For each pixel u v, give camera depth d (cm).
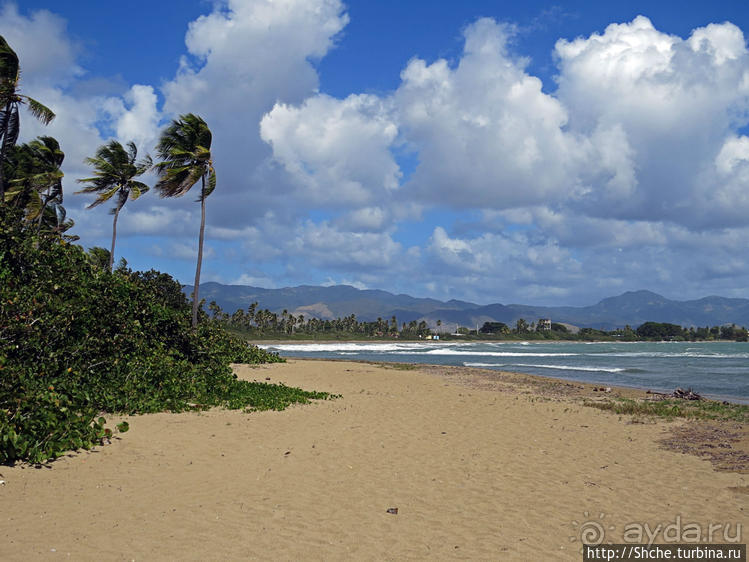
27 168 3003
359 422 1238
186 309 3866
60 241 1445
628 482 812
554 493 747
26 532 520
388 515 634
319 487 732
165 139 2673
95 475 718
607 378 3231
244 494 686
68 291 1313
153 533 543
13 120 2084
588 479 824
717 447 1088
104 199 3077
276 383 2094
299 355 6462
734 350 9769
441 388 2106
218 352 2136
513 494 736
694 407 1759
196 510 618
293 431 1090
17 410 792
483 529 602
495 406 1614
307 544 538
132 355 1448
